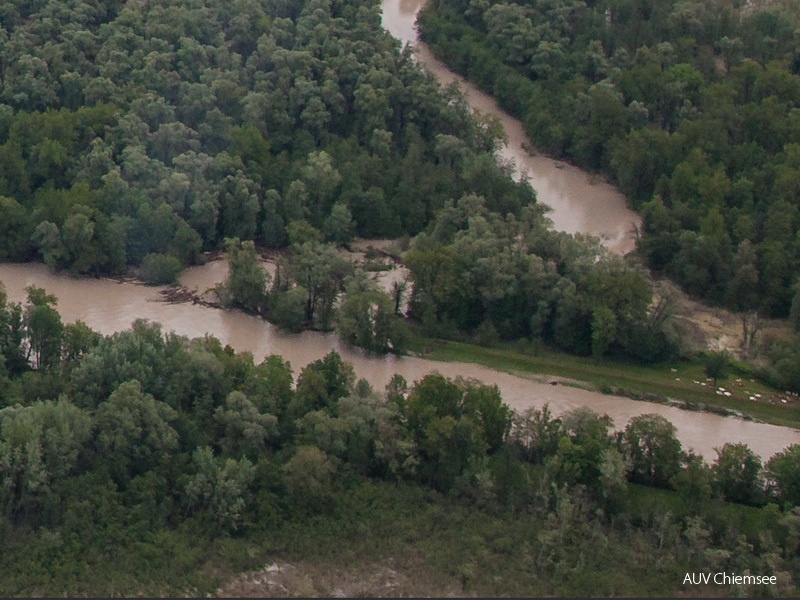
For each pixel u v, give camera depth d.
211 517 195.12
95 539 189.75
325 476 199.12
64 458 196.88
